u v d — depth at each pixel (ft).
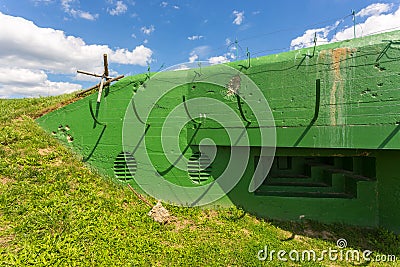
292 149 21.02
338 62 18.19
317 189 23.65
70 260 13.89
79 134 25.04
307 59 19.06
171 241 17.35
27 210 16.58
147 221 19.07
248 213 21.79
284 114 19.65
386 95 16.88
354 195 21.63
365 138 17.35
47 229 15.64
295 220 21.52
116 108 24.45
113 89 24.56
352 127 17.71
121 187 22.93
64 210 17.44
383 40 17.15
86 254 14.60
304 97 19.10
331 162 27.73
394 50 16.78
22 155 21.48
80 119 25.09
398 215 19.97
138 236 17.17
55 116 25.76
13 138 22.98
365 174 22.72
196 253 16.17
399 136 16.49
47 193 18.57
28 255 13.53
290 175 28.45
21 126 25.36
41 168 21.01
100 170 24.20
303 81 19.15
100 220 17.71
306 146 18.92
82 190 20.27
